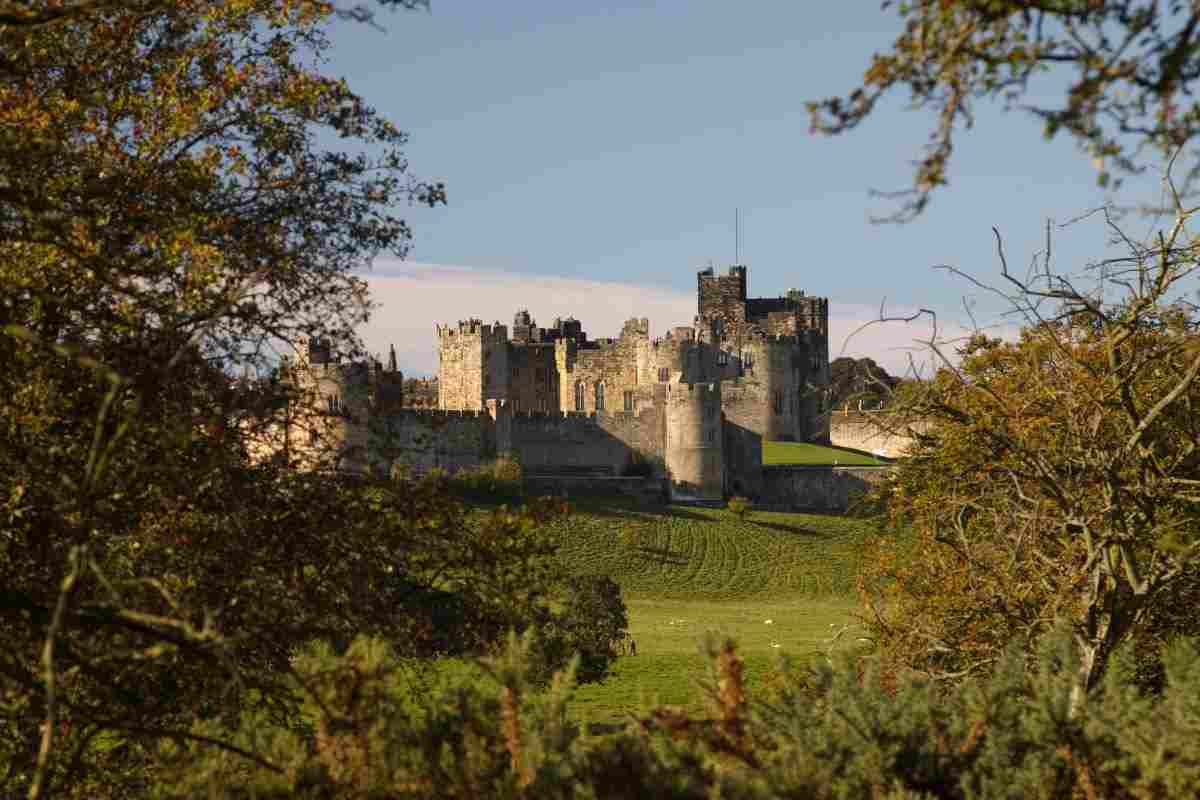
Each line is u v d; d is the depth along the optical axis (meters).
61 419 35.09
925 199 22.06
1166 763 23.23
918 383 42.28
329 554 38.41
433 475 41.47
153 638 31.69
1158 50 20.52
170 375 35.00
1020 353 46.88
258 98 42.00
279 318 41.25
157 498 35.75
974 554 51.84
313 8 35.75
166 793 24.62
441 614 40.66
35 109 35.31
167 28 41.75
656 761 23.00
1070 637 30.02
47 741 21.20
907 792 23.75
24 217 32.59
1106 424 44.84
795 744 24.81
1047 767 24.30
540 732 24.08
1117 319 41.41
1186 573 40.81
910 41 21.88
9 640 30.19
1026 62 21.19
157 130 39.12
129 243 36.19
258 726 28.34
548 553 39.69
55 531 34.25
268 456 40.38
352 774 23.50
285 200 42.12
